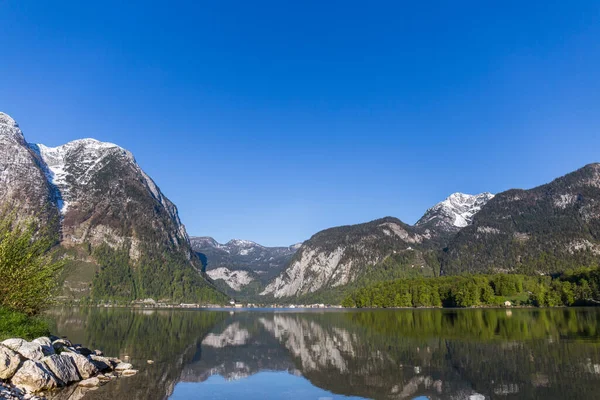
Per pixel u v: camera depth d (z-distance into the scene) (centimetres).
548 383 3177
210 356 4919
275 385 3381
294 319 13175
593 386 3038
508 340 5778
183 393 3031
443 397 2934
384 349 5356
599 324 7856
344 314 16075
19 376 2627
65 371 3000
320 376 3734
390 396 3012
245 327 9644
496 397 2853
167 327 9238
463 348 5169
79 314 13600
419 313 14588
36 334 3347
